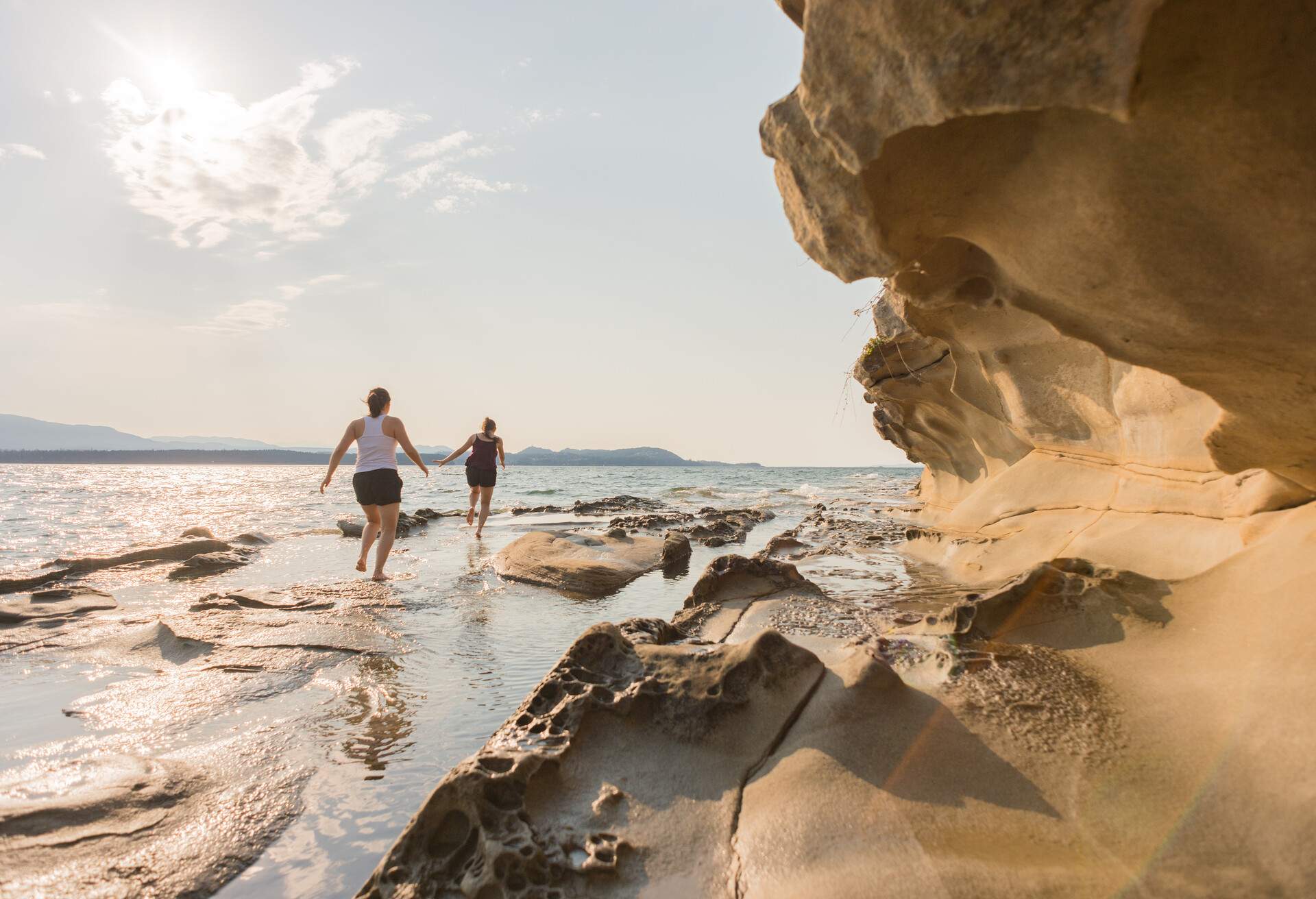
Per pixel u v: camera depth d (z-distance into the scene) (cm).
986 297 273
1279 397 253
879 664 292
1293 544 316
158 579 765
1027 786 223
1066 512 645
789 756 253
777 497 2473
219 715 372
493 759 243
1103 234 195
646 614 605
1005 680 297
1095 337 252
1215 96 150
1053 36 141
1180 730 238
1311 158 155
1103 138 170
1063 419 679
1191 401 479
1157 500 528
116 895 224
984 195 208
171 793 284
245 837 256
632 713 287
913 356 973
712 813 232
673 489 3184
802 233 233
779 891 189
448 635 525
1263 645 266
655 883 201
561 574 751
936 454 1319
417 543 1125
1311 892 160
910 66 160
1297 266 180
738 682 295
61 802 266
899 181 200
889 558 823
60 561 817
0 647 495
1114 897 168
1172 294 205
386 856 215
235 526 1358
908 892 177
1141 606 340
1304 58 141
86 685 418
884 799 221
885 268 220
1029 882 176
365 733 348
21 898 220
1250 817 185
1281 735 211
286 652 470
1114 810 204
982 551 678
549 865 207
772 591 541
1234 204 173
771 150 221
